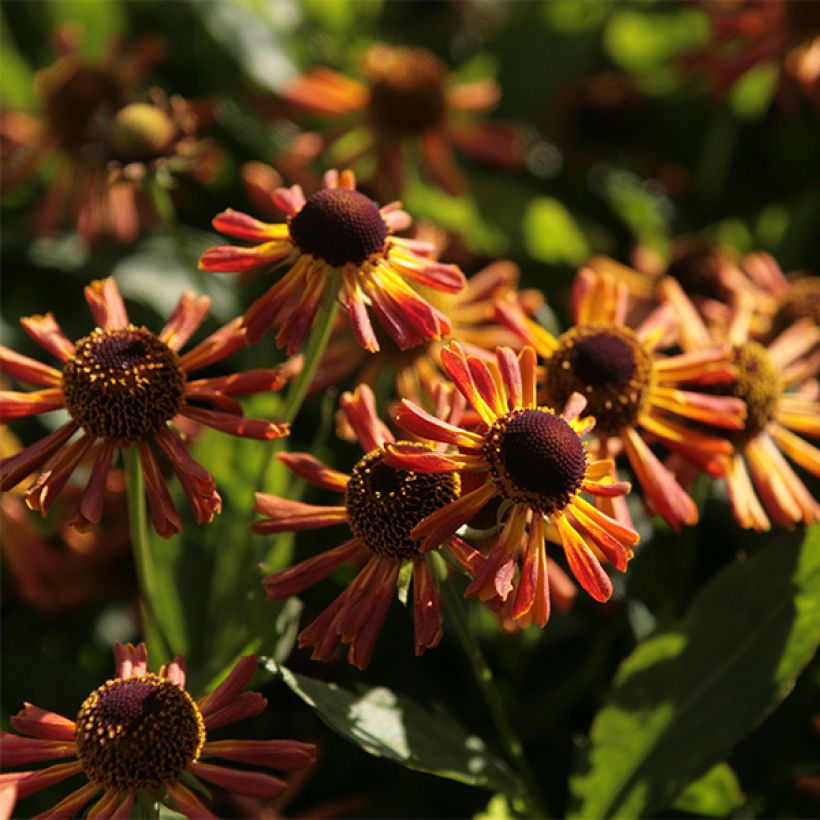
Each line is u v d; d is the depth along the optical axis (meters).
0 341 0.76
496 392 0.59
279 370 0.61
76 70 0.80
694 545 0.70
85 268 0.78
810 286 0.72
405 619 0.70
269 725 0.68
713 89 0.81
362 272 0.61
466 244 0.77
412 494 0.59
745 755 0.69
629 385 0.63
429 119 0.81
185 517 0.66
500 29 0.94
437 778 0.69
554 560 0.68
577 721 0.70
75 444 0.60
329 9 0.92
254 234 0.61
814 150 0.87
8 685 0.69
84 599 0.71
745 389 0.65
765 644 0.64
